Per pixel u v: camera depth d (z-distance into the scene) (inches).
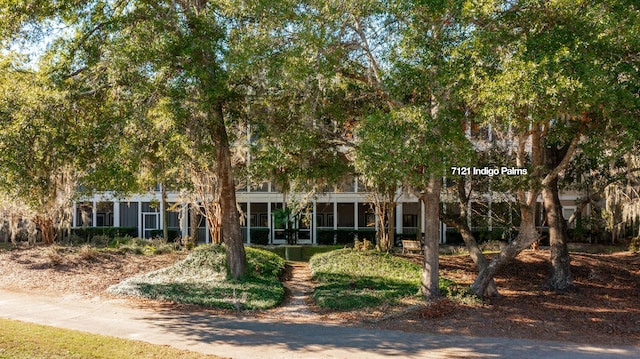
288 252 1020.5
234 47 475.5
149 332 410.6
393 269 735.7
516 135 554.9
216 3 529.0
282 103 557.3
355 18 476.4
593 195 671.8
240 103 587.2
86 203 1154.0
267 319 472.4
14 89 461.7
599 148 488.7
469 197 621.0
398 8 443.5
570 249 1029.8
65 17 512.7
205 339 393.4
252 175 635.5
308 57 463.2
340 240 1250.6
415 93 485.7
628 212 795.4
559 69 365.7
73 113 507.8
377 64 527.5
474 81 400.2
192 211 908.6
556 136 525.3
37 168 474.0
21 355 300.8
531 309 521.7
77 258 719.7
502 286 647.1
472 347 388.2
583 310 525.7
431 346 389.1
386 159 417.1
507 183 537.0
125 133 504.4
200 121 514.3
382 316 479.8
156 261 749.3
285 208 1173.7
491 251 890.7
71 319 448.1
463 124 485.7
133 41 463.8
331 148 618.2
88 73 518.0
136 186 619.5
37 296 544.7
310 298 584.1
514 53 398.3
